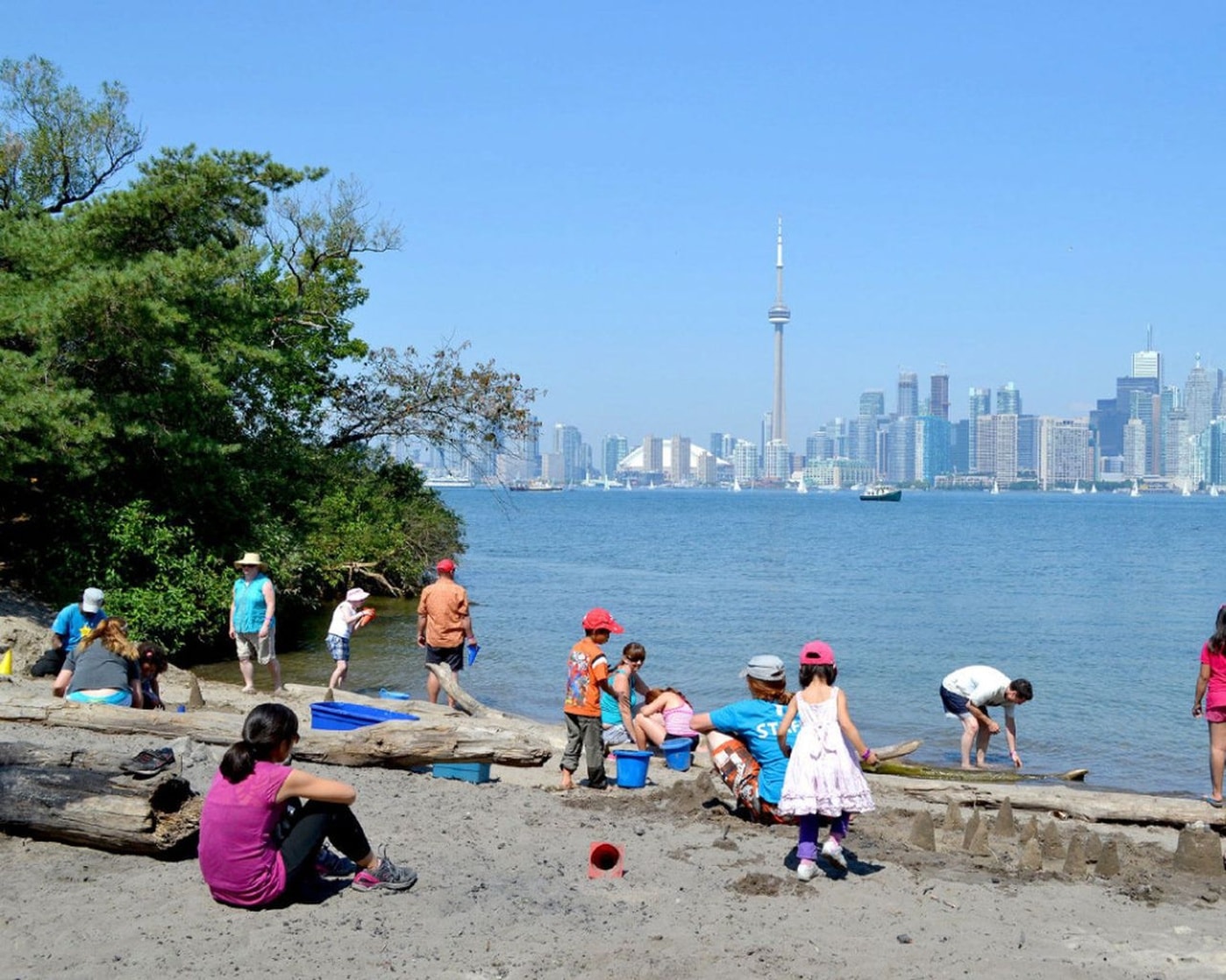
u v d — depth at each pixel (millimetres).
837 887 7930
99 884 7277
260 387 28750
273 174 31266
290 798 6957
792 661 25281
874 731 17719
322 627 28781
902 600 40062
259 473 27734
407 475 40031
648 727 12641
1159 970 6664
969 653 27266
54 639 14742
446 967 6180
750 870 8320
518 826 9234
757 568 55719
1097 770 15250
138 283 19906
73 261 21078
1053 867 8797
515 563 58406
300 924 6684
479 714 14852
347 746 10922
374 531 34844
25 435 19578
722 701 20234
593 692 11062
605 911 7184
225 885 6855
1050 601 40625
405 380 38031
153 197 22547
